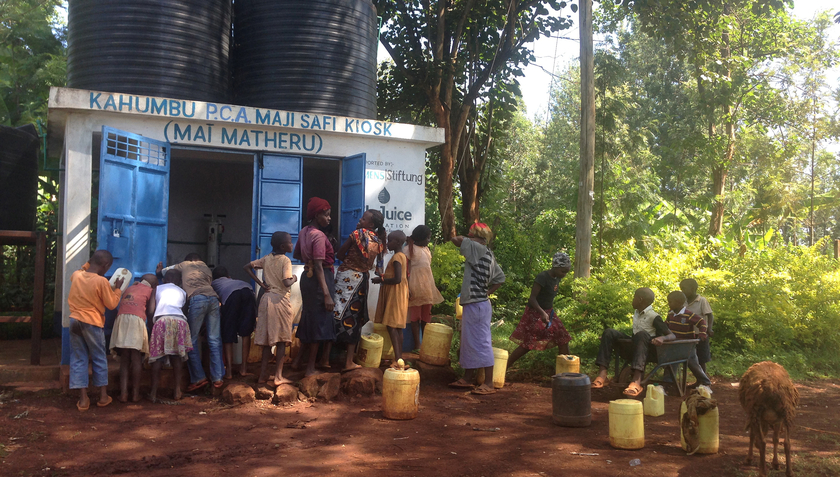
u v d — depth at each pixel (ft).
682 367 25.32
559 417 19.95
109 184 22.29
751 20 48.03
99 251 20.92
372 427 19.52
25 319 24.47
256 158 27.73
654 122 89.61
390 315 24.71
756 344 32.58
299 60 29.94
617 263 38.01
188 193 37.29
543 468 15.74
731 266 37.45
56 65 52.06
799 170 75.00
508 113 50.72
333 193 36.09
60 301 30.17
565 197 59.11
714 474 15.44
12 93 54.24
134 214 23.76
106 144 22.18
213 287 24.03
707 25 43.32
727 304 33.76
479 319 24.18
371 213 24.66
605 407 22.65
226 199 38.17
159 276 24.27
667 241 47.42
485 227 24.85
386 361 26.55
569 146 90.53
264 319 22.34
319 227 23.98
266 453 16.83
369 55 32.27
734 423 20.86
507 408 22.44
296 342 26.25
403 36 46.21
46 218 42.50
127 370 21.52
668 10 42.86
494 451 17.17
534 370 27.63
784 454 17.19
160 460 16.11
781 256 38.58
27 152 31.07
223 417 20.30
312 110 29.94
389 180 30.19
